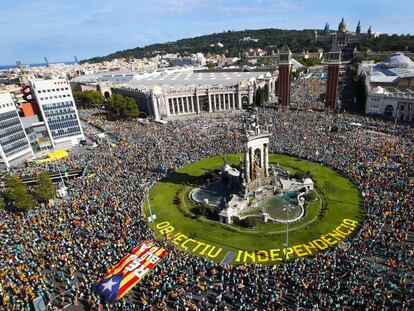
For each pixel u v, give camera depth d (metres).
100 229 71.69
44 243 68.50
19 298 55.44
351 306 49.31
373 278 54.09
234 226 75.12
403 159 96.50
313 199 83.38
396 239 62.97
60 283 58.69
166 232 74.06
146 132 148.12
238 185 91.69
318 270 56.81
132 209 79.81
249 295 53.19
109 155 119.31
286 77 178.12
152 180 98.31
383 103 152.12
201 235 72.38
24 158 134.00
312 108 173.12
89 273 59.66
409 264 56.47
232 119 165.75
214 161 113.75
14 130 128.62
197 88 191.12
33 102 144.25
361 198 81.75
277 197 87.94
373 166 94.44
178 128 152.00
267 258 63.12
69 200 86.62
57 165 115.50
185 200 88.81
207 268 60.38
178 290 54.31
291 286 54.31
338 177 93.75
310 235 69.38
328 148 111.69
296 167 102.75
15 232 73.75
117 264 58.81
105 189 91.06
